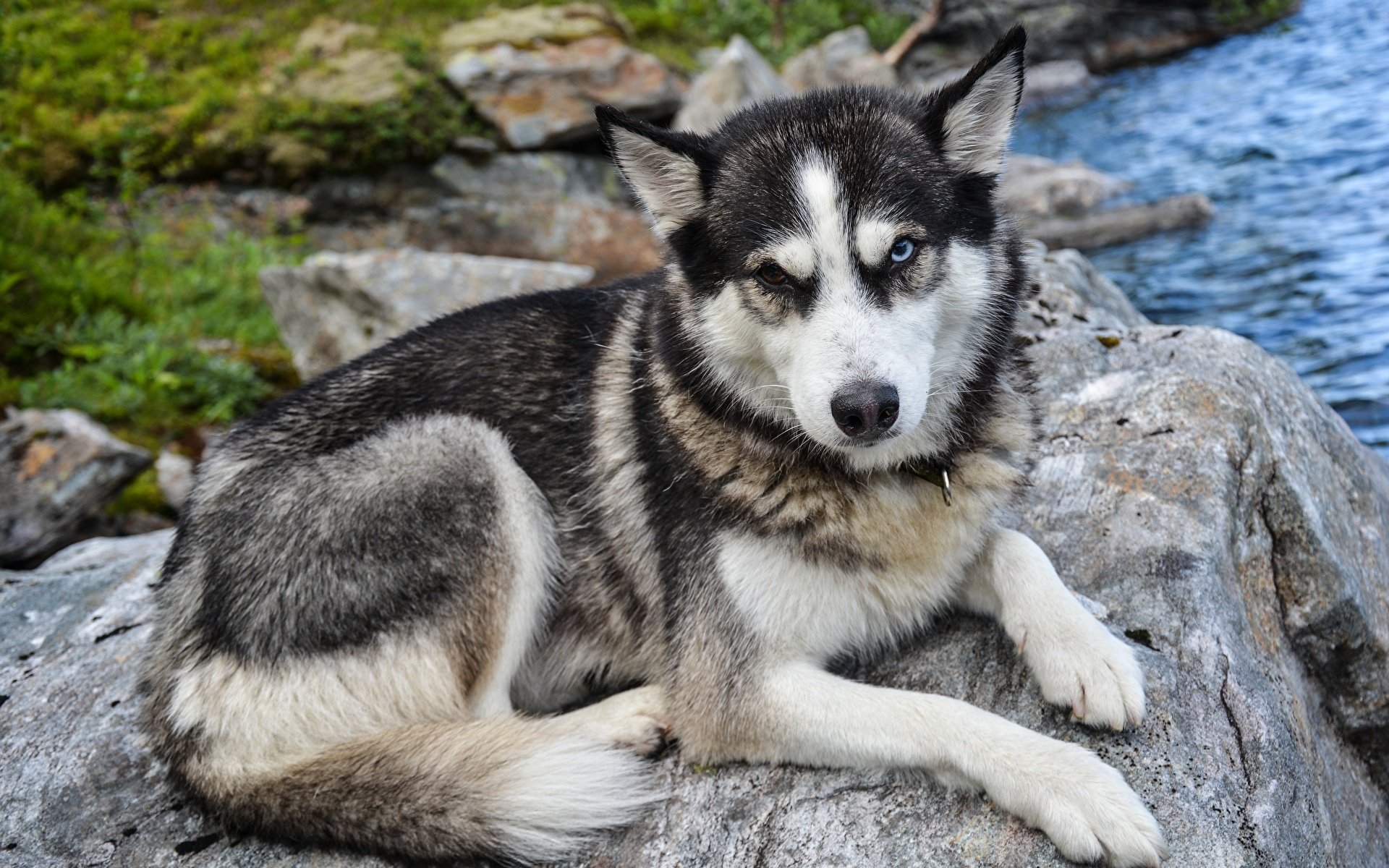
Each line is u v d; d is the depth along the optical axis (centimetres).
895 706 270
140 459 732
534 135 1234
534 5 1386
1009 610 287
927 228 287
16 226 1031
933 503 296
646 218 319
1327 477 375
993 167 308
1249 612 322
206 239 1168
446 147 1223
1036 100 1780
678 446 308
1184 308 845
